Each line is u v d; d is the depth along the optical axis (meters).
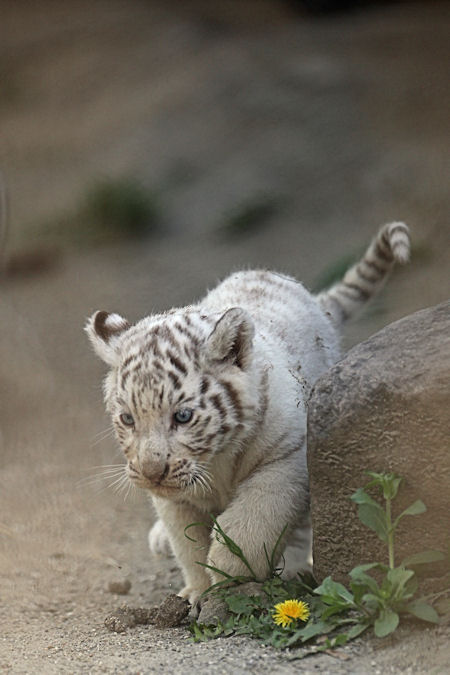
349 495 6.45
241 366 7.16
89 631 7.35
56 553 9.55
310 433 6.59
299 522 7.46
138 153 24.69
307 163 21.83
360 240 18.22
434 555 6.04
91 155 25.83
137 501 10.99
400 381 6.13
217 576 7.28
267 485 7.19
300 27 31.33
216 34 31.61
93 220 22.52
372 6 32.59
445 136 21.31
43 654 6.73
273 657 6.00
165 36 32.19
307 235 19.31
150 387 6.84
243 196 21.45
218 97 25.64
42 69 33.00
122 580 8.77
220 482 7.49
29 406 14.35
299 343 8.34
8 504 10.98
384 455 6.23
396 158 20.78
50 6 38.72
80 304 18.66
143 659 6.31
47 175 25.52
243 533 7.11
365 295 10.15
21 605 8.22
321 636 6.15
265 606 6.79
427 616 5.91
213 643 6.46
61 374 15.62
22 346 16.84
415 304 14.61
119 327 7.59
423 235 17.22
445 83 23.78
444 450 5.97
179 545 7.84
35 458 12.52
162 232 21.83
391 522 6.23
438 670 5.51
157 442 6.80
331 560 6.66
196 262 19.62
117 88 29.75
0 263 20.77
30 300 19.31
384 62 25.69
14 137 28.23
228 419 6.99
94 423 13.61
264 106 24.47
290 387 7.52
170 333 7.13
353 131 22.47
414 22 29.53
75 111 29.31
